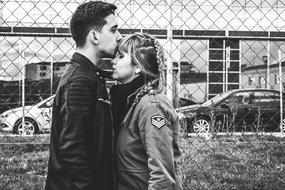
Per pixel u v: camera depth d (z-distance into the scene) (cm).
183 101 1125
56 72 1085
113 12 234
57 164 212
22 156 657
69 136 206
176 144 240
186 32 834
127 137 227
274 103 1156
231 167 558
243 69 1151
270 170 545
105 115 216
